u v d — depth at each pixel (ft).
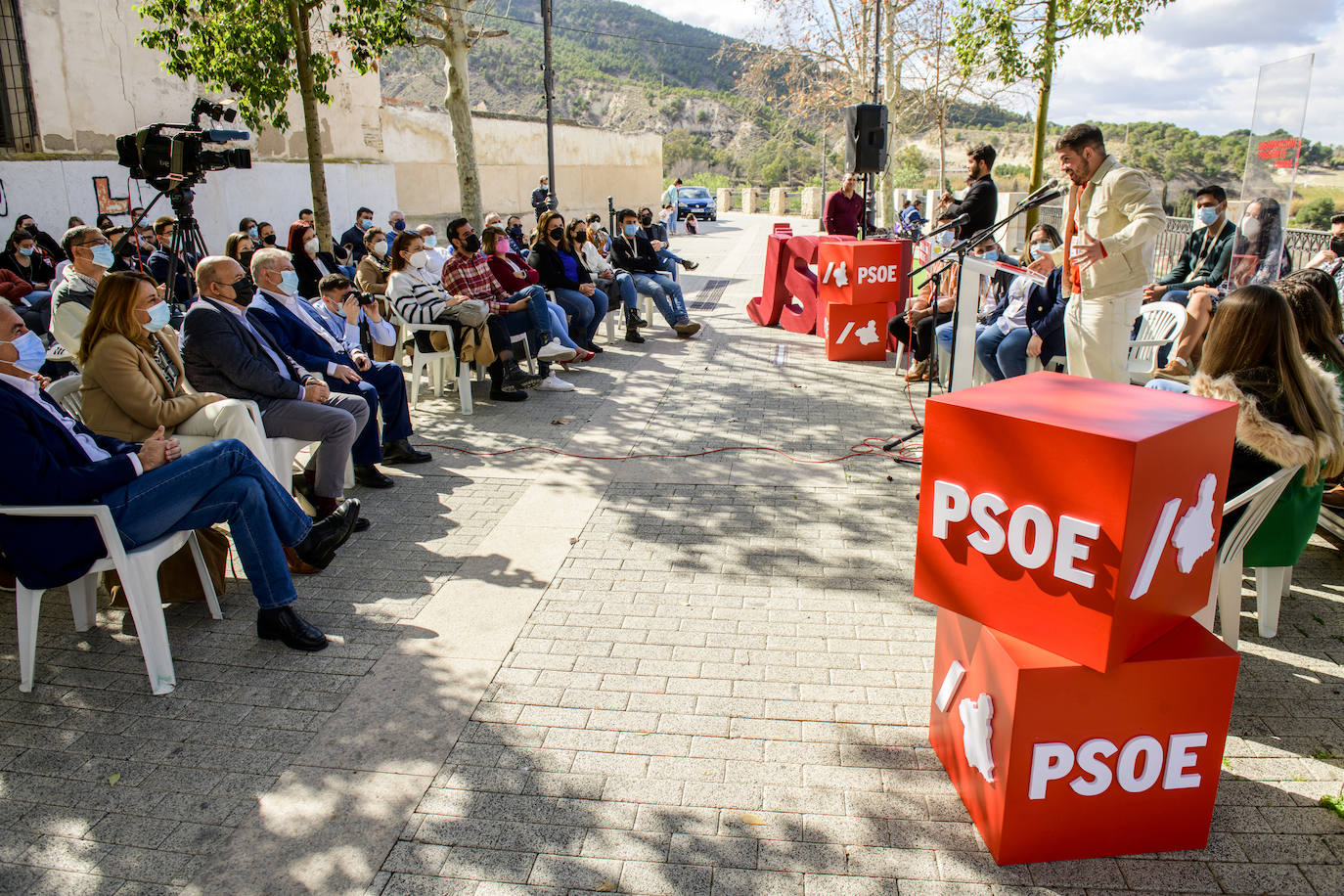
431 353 24.08
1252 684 11.05
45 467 10.69
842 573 14.12
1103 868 8.13
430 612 13.04
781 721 10.36
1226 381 10.96
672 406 24.30
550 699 10.84
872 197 40.50
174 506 11.37
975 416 7.81
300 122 51.70
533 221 87.66
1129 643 7.52
